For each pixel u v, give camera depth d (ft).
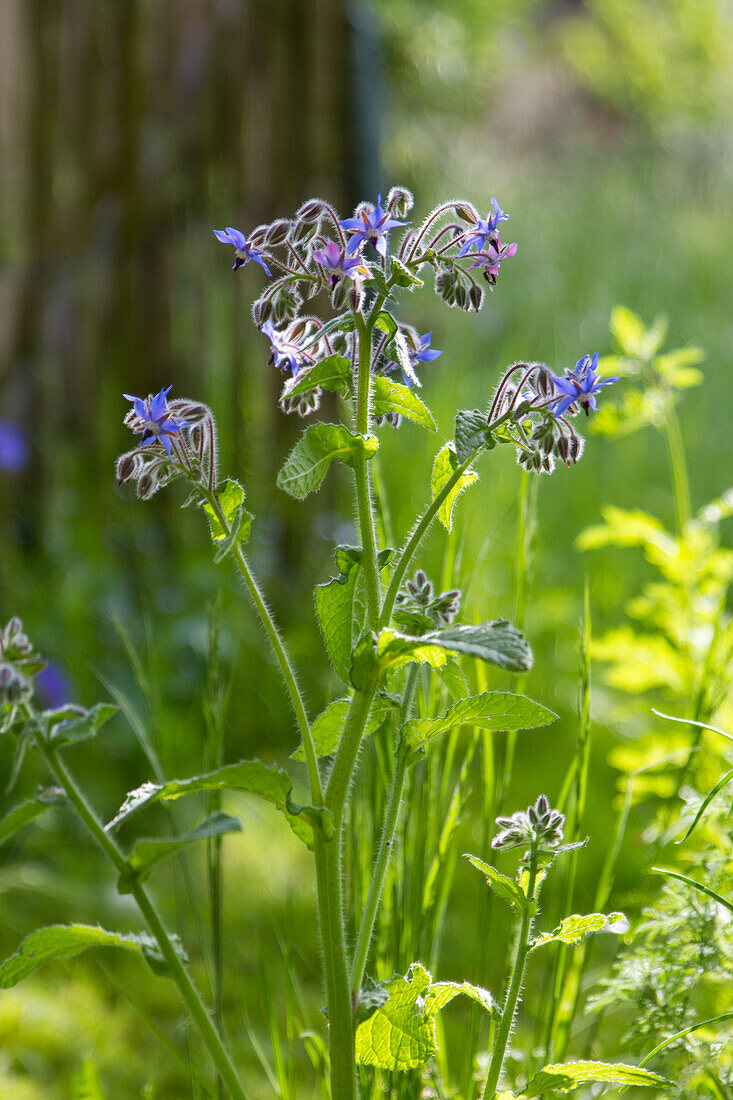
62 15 18.30
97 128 18.53
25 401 18.93
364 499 6.48
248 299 19.22
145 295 18.92
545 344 29.09
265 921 13.08
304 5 18.39
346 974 6.37
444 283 6.72
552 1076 6.61
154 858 6.25
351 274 6.28
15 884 13.47
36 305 18.81
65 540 18.39
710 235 41.19
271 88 18.54
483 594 17.74
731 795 8.83
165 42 18.35
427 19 42.88
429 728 6.55
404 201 6.75
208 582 17.88
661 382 12.50
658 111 66.54
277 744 16.46
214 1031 6.37
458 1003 11.64
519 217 43.83
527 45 70.95
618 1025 10.77
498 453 21.66
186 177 18.69
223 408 19.67
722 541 21.13
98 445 18.84
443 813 9.20
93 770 15.42
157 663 16.62
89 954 12.76
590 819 14.28
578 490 21.91
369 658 6.19
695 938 8.04
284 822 15.15
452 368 24.26
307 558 19.11
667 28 66.59
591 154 57.06
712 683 11.50
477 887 13.29
